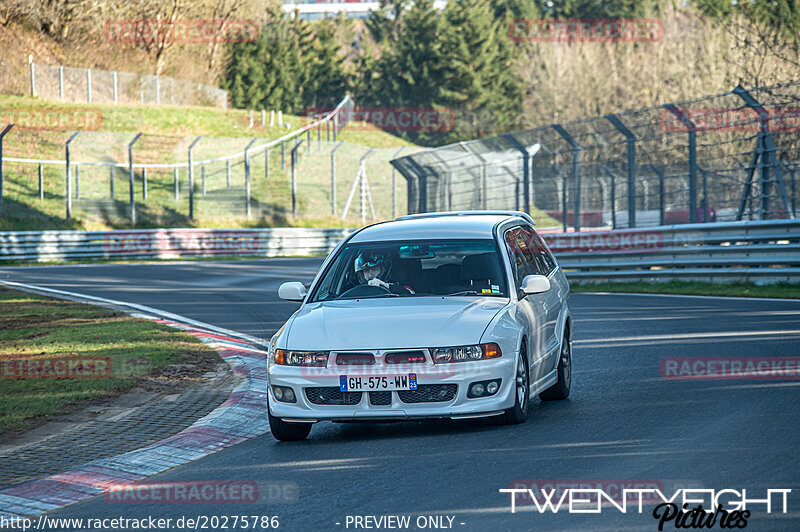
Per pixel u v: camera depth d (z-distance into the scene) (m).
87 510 20.84
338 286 29.27
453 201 113.31
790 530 16.22
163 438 27.97
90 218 148.62
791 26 163.62
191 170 150.38
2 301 71.12
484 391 25.14
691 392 29.78
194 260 131.75
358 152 197.62
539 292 28.06
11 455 26.31
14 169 157.25
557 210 110.38
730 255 67.50
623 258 76.12
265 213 164.62
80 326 54.28
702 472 20.09
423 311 26.42
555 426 25.88
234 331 52.59
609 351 40.12
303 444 26.31
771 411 25.97
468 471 21.39
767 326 44.03
